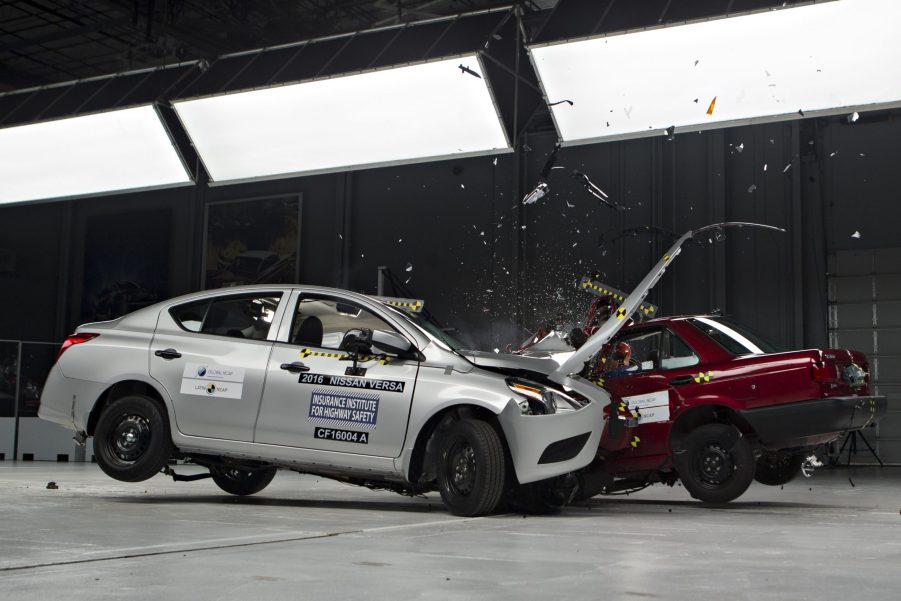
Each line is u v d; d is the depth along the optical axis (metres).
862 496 7.52
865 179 15.09
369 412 5.34
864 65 10.11
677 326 6.82
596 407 5.45
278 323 5.73
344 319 5.67
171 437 5.71
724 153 15.33
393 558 3.12
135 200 19.62
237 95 12.80
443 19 12.11
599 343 5.82
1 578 2.58
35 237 20.30
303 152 13.27
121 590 2.40
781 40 10.09
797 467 7.63
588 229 15.89
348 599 2.32
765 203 15.15
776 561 3.18
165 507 5.16
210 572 2.73
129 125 13.75
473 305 16.53
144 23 17.98
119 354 5.86
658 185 15.52
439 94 11.88
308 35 18.28
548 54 10.93
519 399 5.15
